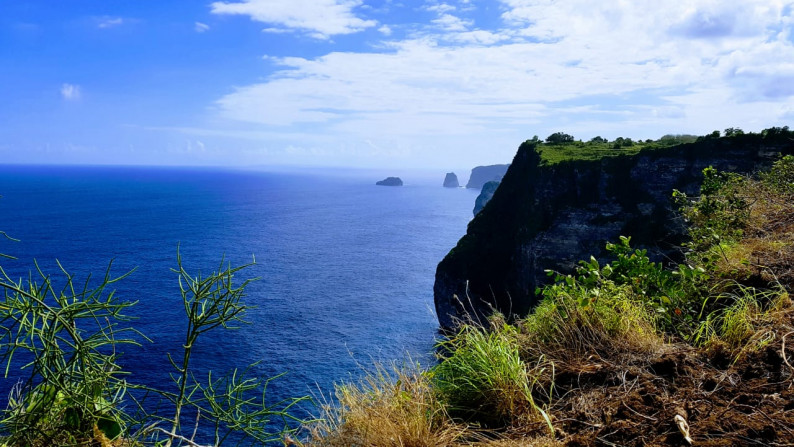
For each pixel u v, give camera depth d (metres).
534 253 51.53
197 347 45.75
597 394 3.70
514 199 62.81
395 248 130.62
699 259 7.13
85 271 81.31
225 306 2.96
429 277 92.88
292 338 51.94
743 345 4.18
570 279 5.36
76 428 2.64
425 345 50.53
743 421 3.09
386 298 74.50
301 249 123.94
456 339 4.30
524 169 62.59
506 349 4.01
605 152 56.34
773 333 4.15
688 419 3.21
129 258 98.38
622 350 4.37
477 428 3.49
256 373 40.06
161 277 78.50
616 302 5.04
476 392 3.78
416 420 3.28
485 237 62.22
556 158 55.84
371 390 3.72
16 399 2.62
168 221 175.25
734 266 6.25
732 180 10.44
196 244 123.94
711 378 3.69
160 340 46.53
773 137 44.62
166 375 37.62
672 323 5.20
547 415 3.35
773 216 8.88
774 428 2.96
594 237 49.50
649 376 3.87
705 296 5.80
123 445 2.73
